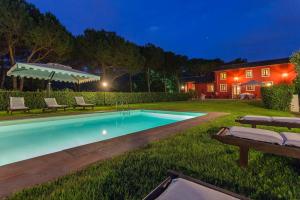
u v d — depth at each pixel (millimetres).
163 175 2480
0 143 5324
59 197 1956
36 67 9008
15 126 6980
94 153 3207
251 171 2660
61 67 10672
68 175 2387
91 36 20172
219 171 2643
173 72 29578
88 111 10797
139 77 28453
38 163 2748
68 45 16141
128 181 2322
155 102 21828
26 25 13586
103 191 2105
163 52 26750
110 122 9195
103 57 20047
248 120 4410
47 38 14547
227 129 3361
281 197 2088
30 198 1906
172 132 4875
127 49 21328
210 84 33500
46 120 7891
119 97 17750
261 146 2602
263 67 27125
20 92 11281
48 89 12164
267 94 12758
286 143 2521
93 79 12930
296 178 2496
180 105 16203
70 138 5969
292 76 24625
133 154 3154
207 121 6629
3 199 1873
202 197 1342
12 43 14266
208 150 3465
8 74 10180
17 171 2473
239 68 29062
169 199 1317
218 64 39500
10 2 13172
